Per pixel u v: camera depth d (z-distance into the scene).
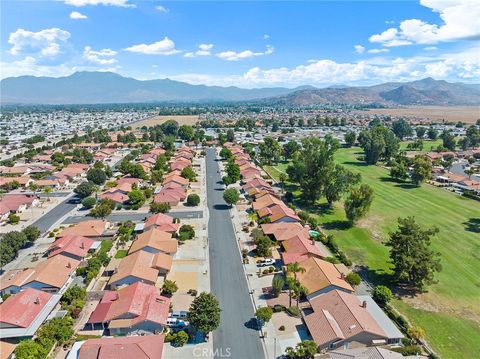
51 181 163.75
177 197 139.88
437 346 63.00
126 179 164.50
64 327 63.84
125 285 79.75
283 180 164.75
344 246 102.69
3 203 129.00
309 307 73.44
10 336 62.78
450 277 85.75
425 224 118.50
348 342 61.38
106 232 110.12
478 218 124.31
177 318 69.81
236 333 66.44
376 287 75.31
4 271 89.00
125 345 58.12
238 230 112.88
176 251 95.00
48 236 109.44
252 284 82.69
